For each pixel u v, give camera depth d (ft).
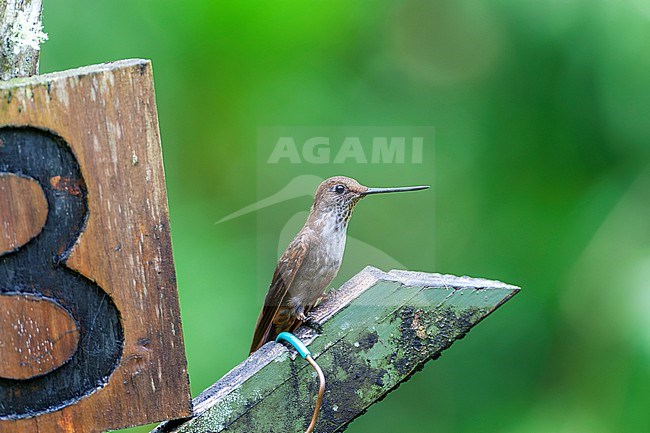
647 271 27.84
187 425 15.87
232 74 29.58
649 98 28.17
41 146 15.02
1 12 16.70
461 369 30.40
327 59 29.71
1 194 14.96
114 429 15.55
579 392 28.53
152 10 29.66
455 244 28.48
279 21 29.73
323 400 16.26
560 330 29.43
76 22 28.99
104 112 15.07
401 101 29.25
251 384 16.05
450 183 28.71
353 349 16.26
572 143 29.43
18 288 15.19
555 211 29.66
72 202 15.19
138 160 15.25
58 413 15.35
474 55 29.37
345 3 29.89
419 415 30.37
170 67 29.53
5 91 14.76
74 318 15.37
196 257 27.14
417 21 29.58
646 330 27.12
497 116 29.37
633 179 29.19
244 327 26.07
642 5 27.89
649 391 27.14
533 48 28.94
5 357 15.20
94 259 15.26
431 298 16.28
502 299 16.24
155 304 15.53
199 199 28.37
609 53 28.17
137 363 15.53
